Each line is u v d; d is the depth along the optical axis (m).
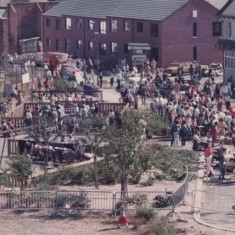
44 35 169.25
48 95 115.12
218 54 151.88
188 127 93.50
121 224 66.75
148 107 111.38
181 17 149.25
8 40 170.00
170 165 81.81
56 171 78.88
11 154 88.06
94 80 134.25
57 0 180.88
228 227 65.88
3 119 99.38
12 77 129.00
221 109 104.38
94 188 75.81
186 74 138.25
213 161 82.81
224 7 131.25
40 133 89.94
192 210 69.06
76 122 95.69
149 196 72.25
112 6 157.50
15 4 172.50
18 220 68.94
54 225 67.81
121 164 72.00
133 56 145.50
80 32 161.38
